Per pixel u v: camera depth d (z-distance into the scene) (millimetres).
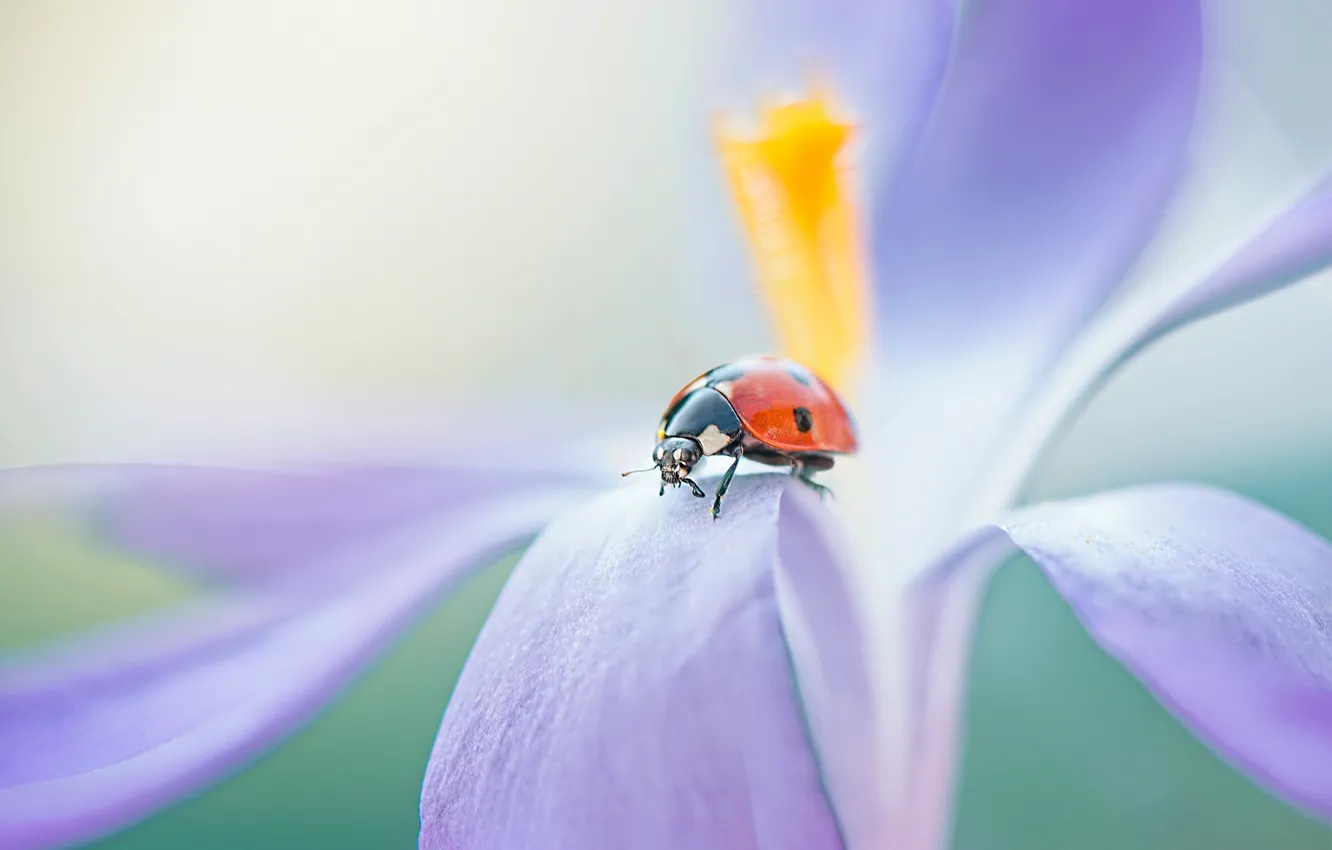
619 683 94
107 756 99
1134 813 120
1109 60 116
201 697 102
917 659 104
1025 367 115
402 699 121
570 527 100
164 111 152
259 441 117
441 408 121
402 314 134
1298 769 95
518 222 132
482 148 135
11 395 128
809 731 93
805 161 115
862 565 106
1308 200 106
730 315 125
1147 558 99
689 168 125
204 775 99
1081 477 131
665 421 100
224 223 145
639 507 99
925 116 117
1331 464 130
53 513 107
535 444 118
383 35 143
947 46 117
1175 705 96
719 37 123
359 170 138
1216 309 109
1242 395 132
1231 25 120
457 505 111
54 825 96
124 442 124
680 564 97
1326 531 128
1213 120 118
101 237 144
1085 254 116
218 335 135
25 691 100
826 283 115
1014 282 116
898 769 103
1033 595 122
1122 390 132
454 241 134
